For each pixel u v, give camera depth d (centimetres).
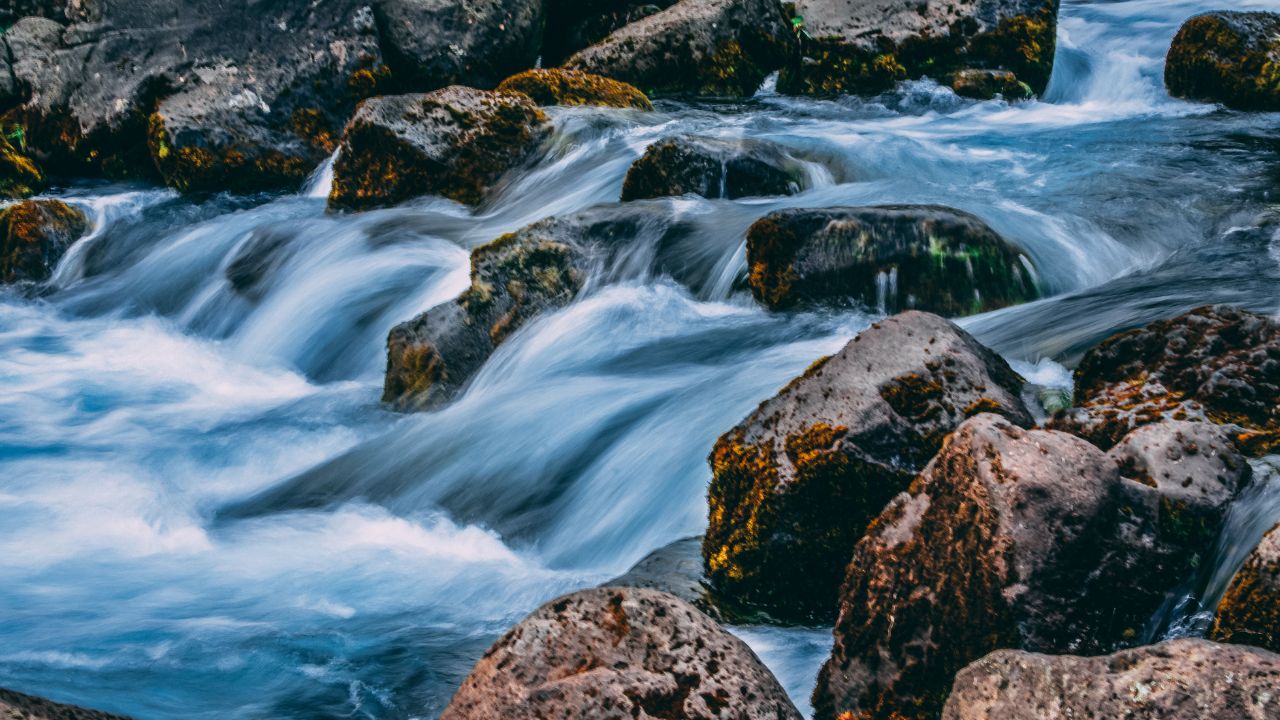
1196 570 391
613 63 1316
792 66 1368
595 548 609
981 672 337
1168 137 1127
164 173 1220
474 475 669
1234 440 445
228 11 1280
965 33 1362
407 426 737
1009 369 527
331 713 465
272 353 965
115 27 1277
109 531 661
